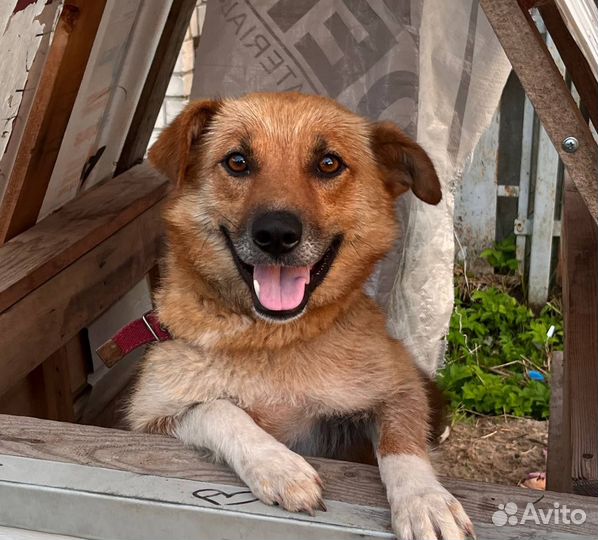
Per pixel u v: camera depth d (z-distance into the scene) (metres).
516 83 1.62
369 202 0.80
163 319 0.77
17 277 0.84
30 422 0.66
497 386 1.42
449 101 1.00
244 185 0.76
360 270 0.79
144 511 0.59
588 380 0.79
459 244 1.65
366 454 0.81
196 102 0.79
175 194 0.81
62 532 0.60
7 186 0.90
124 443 0.64
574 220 1.01
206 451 0.67
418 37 0.97
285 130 0.77
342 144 0.78
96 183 1.13
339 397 0.75
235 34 1.03
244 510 0.58
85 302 0.95
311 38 1.01
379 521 0.58
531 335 1.55
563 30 0.76
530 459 1.27
